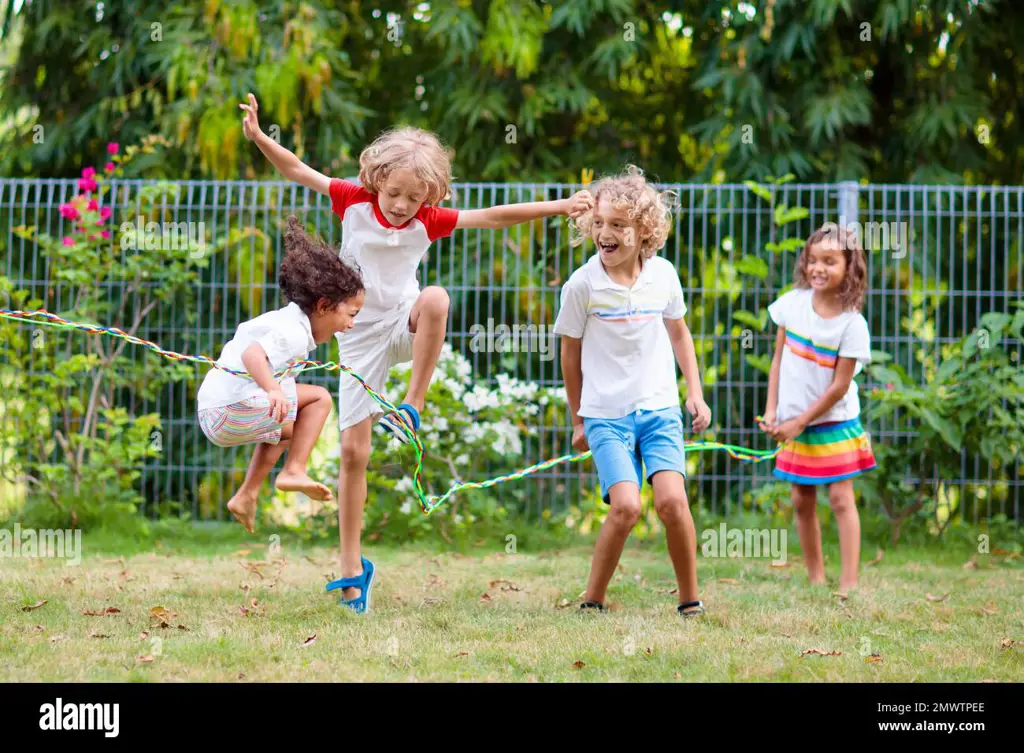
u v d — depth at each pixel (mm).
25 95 9391
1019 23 9070
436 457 6883
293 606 4422
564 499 7762
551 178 9031
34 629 3838
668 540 4316
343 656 3531
